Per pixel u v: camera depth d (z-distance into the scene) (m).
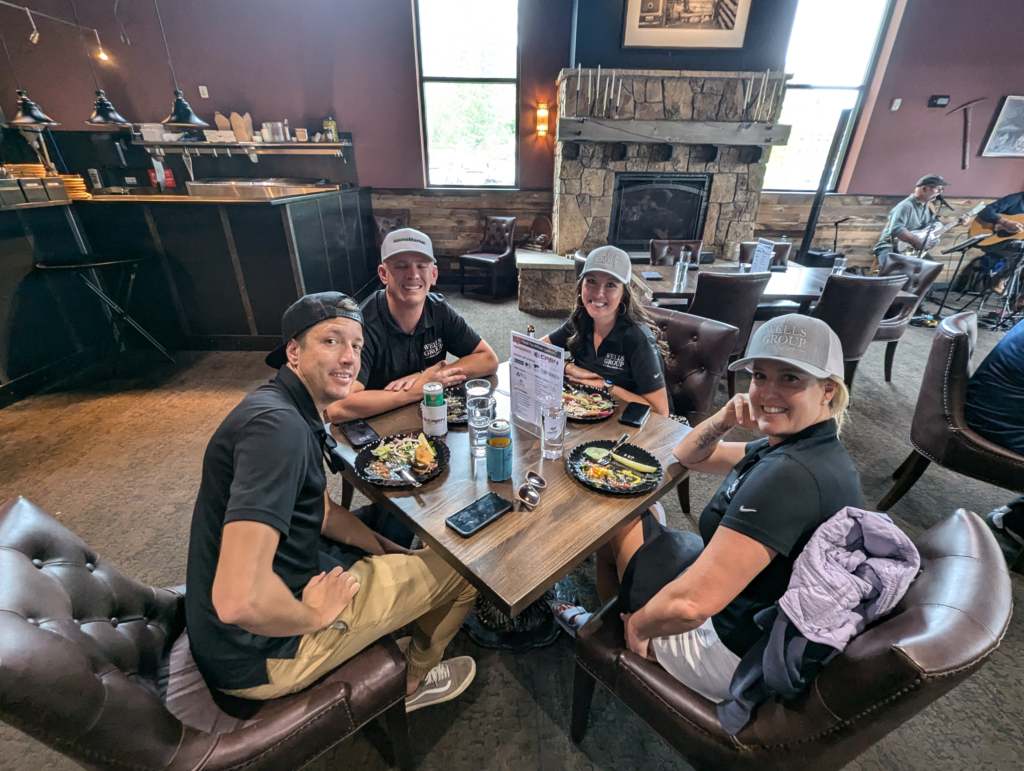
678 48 4.22
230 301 3.59
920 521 1.94
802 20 4.74
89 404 2.88
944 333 1.70
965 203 5.20
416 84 4.83
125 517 1.95
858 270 4.77
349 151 5.10
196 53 4.64
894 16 4.56
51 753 1.15
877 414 2.79
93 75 4.61
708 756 0.82
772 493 0.77
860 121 5.01
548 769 1.13
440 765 1.14
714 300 2.64
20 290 2.94
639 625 0.90
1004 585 0.67
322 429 0.99
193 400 2.95
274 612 0.71
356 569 0.99
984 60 4.64
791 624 0.71
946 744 1.17
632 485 1.06
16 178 2.93
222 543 0.69
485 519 0.94
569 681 1.33
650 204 4.89
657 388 1.55
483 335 4.04
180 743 0.72
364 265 5.14
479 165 5.29
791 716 0.71
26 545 0.76
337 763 1.13
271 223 3.37
